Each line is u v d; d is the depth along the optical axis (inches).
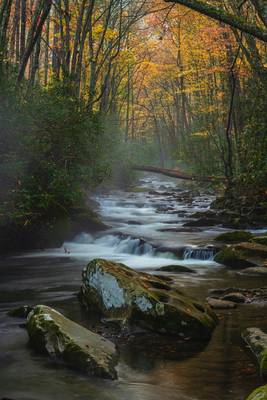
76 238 530.3
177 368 188.5
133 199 984.9
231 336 225.5
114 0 949.8
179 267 381.4
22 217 471.8
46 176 480.1
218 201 772.6
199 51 1126.4
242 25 324.8
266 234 500.1
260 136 687.1
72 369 183.3
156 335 227.8
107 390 166.2
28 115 451.8
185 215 733.3
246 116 751.7
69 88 568.7
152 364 192.5
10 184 449.4
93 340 201.9
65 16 788.0
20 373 179.3
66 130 487.2
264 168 637.3
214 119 1120.2
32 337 207.8
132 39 1353.3
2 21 537.0
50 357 193.6
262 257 394.9
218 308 270.2
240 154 731.4
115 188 1155.3
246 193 702.5
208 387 170.7
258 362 193.8
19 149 450.9
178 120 1856.5
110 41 1088.8
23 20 708.0
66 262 428.5
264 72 703.1
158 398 160.9
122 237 513.0
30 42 534.9
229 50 885.2
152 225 645.9
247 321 247.1
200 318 231.1
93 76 858.8
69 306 277.6
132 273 277.0
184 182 1341.0
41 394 161.9
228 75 925.2
